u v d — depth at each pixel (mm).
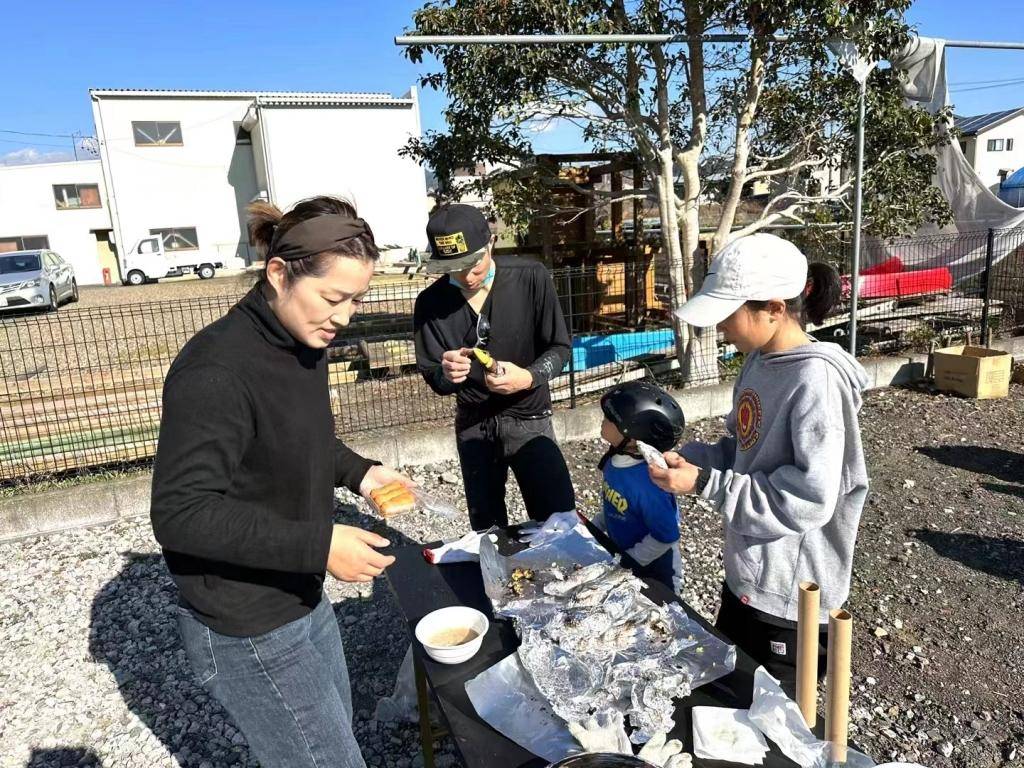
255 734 1619
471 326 2834
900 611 3402
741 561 1855
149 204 26031
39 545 4430
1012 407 6633
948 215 7809
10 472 5094
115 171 25469
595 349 7461
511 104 6703
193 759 2615
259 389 1443
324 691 1630
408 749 2578
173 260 26453
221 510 1348
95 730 2791
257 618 1528
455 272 2602
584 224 9117
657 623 1738
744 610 1872
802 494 1600
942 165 8953
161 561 4180
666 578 2268
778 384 1705
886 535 4176
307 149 24188
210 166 26625
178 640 3395
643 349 7848
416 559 2303
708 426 6242
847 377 1631
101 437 5332
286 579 1563
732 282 1669
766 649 1842
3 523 4477
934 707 2752
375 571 1485
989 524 4285
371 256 1445
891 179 6965
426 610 2004
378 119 24844
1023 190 16109
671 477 1755
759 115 7566
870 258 9812
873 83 6848
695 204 6934
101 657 3275
